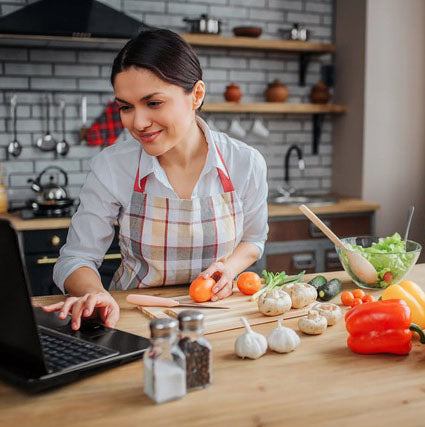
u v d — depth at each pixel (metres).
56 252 3.11
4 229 0.85
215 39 3.70
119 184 1.67
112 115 3.75
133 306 1.49
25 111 3.62
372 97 3.92
